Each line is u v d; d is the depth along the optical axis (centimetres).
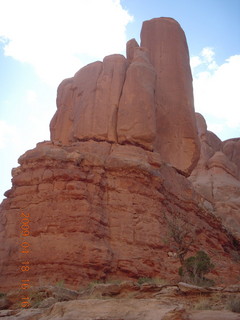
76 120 2686
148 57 3006
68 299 1409
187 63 3356
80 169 2131
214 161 4812
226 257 2697
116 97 2659
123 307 1095
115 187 2155
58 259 1820
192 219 2608
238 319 981
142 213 2138
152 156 2486
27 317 1175
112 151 2434
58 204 1978
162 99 3095
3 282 1834
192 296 1246
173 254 2114
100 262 1836
